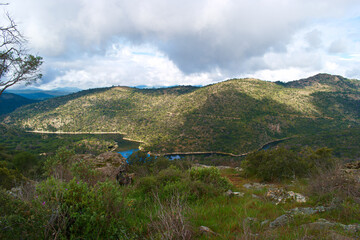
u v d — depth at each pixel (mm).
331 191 4910
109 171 7000
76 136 139000
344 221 3508
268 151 11734
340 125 125125
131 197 5250
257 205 5105
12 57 5102
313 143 67438
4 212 2369
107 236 2787
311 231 2945
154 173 9734
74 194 2932
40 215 2467
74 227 2676
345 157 44875
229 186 7691
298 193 6059
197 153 93625
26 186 3518
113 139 135125
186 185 5871
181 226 2779
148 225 3090
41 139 110688
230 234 3059
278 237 2768
